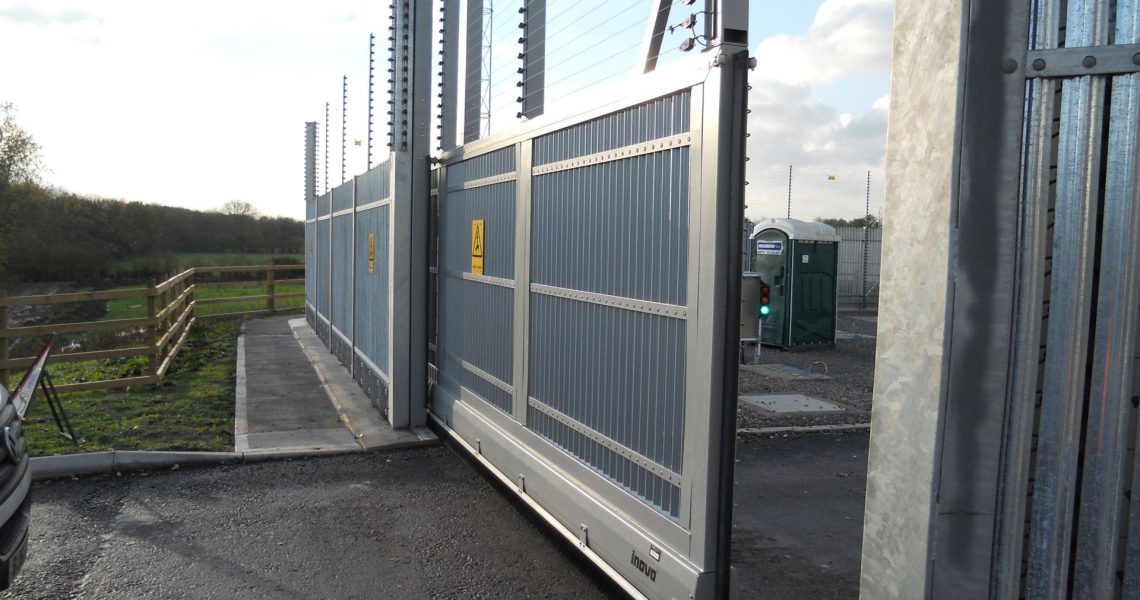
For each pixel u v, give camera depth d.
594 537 4.08
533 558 4.59
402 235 7.34
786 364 12.39
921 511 2.05
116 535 4.91
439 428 7.20
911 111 2.07
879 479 2.18
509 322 5.43
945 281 1.98
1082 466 2.00
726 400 3.15
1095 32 1.91
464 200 6.44
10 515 3.51
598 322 4.15
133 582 4.25
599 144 4.11
